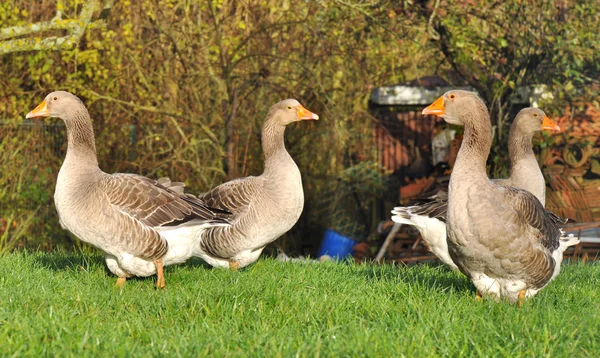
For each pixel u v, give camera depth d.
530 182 8.95
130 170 16.81
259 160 18.48
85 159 7.68
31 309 6.13
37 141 15.89
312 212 19.34
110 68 16.66
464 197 6.09
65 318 5.76
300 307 6.37
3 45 13.41
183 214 7.69
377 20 15.55
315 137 19.09
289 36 17.59
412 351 5.14
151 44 16.92
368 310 6.31
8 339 5.06
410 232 15.20
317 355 4.87
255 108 17.91
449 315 6.04
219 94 17.59
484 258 6.16
